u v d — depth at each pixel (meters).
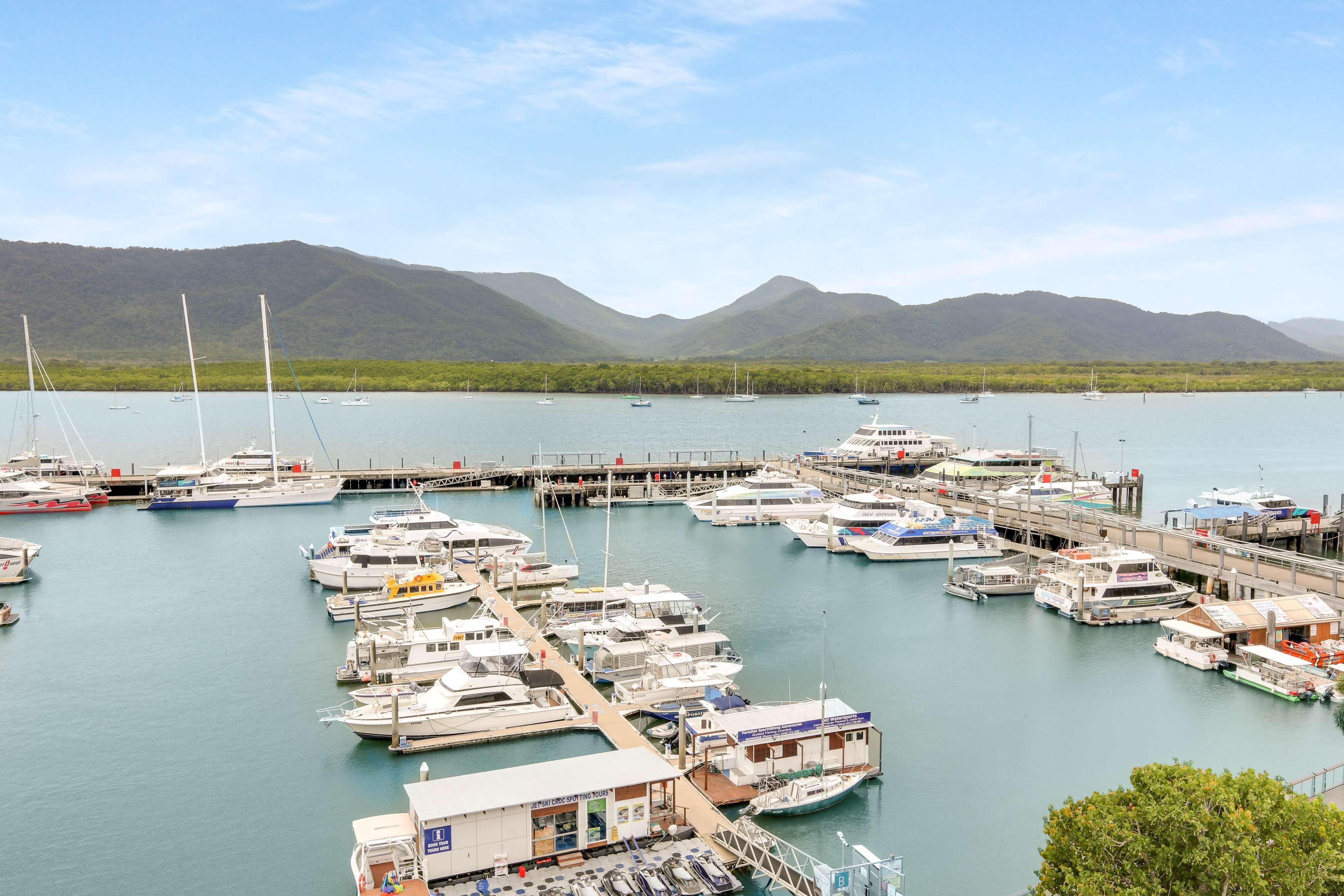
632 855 38.09
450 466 169.12
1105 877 26.83
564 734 53.00
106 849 41.12
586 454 179.50
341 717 51.41
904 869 39.66
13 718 54.66
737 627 73.56
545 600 74.31
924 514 104.31
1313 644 63.94
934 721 54.78
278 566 92.62
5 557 87.81
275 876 39.25
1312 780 41.53
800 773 45.78
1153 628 73.06
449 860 35.84
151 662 63.94
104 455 188.88
